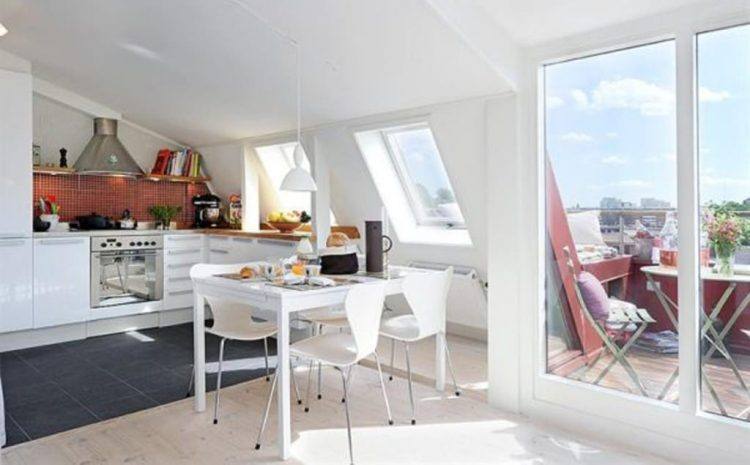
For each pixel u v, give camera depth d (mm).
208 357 4316
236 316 3326
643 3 2424
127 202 5965
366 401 3277
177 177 6051
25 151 4527
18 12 3723
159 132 6047
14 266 4488
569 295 2932
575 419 2838
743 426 2287
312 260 3482
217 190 6516
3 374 3881
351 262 3268
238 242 5430
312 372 3859
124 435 2816
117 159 5480
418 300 3027
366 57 3213
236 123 5055
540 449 2625
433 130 3693
